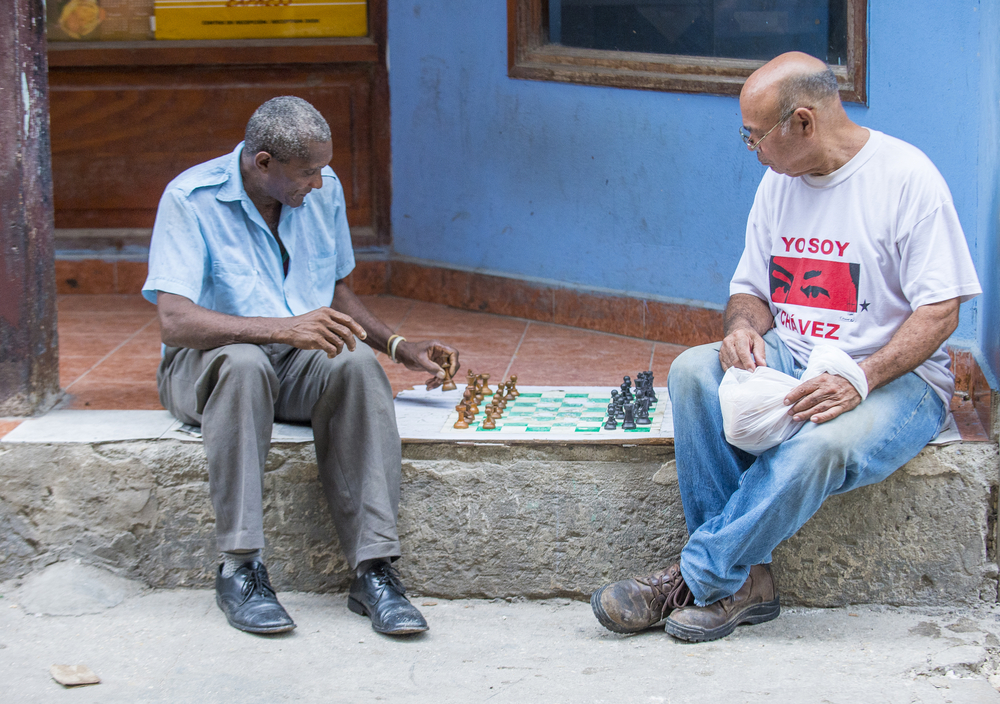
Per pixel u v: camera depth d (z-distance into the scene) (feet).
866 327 9.55
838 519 10.18
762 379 9.10
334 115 17.19
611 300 15.20
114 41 16.90
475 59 15.88
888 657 9.34
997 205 10.24
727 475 9.77
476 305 16.61
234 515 9.77
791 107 9.03
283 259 10.94
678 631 9.56
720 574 9.29
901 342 9.05
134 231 17.58
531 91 15.39
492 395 11.82
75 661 9.34
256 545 9.62
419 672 9.20
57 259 17.47
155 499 10.64
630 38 14.57
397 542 9.92
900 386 9.37
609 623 9.64
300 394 10.19
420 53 16.48
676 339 14.67
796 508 8.99
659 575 9.75
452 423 10.90
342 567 10.73
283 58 16.87
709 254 14.28
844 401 8.90
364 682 9.01
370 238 17.62
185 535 10.69
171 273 10.09
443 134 16.55
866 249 9.34
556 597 10.69
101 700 8.69
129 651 9.53
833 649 9.51
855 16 12.31
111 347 14.33
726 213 14.02
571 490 10.48
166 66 17.03
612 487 10.45
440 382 11.42
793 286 9.86
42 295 11.34
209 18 16.80
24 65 10.96
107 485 10.63
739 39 13.67
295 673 9.16
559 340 14.90
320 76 17.10
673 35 14.19
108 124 17.25
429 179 16.89
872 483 9.62
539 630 10.07
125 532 10.70
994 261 10.41
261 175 10.08
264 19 16.80
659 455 10.36
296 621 10.16
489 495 10.53
